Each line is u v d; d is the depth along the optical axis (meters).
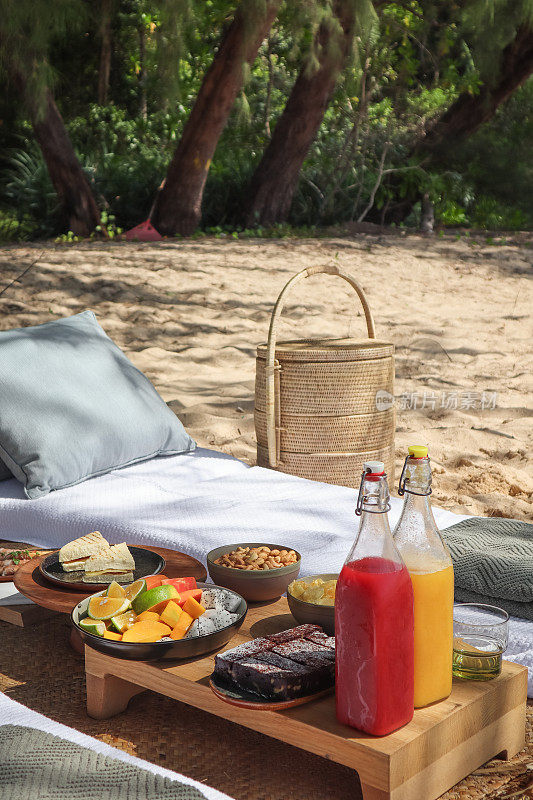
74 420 2.95
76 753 1.35
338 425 3.06
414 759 1.40
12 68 9.15
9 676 2.03
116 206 11.14
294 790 1.60
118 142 13.27
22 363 3.01
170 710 1.88
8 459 2.80
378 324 6.61
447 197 11.61
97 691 1.81
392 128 11.73
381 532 1.40
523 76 11.11
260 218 10.99
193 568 2.12
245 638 1.77
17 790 1.23
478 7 9.56
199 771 1.66
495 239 10.22
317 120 10.84
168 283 7.49
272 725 1.48
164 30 9.05
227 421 4.52
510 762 1.64
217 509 2.63
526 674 1.66
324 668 1.53
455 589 2.15
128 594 1.84
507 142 12.01
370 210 11.98
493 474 3.83
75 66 13.52
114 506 2.66
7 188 11.04
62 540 2.61
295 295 7.33
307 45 10.16
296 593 1.80
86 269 7.79
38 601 1.95
